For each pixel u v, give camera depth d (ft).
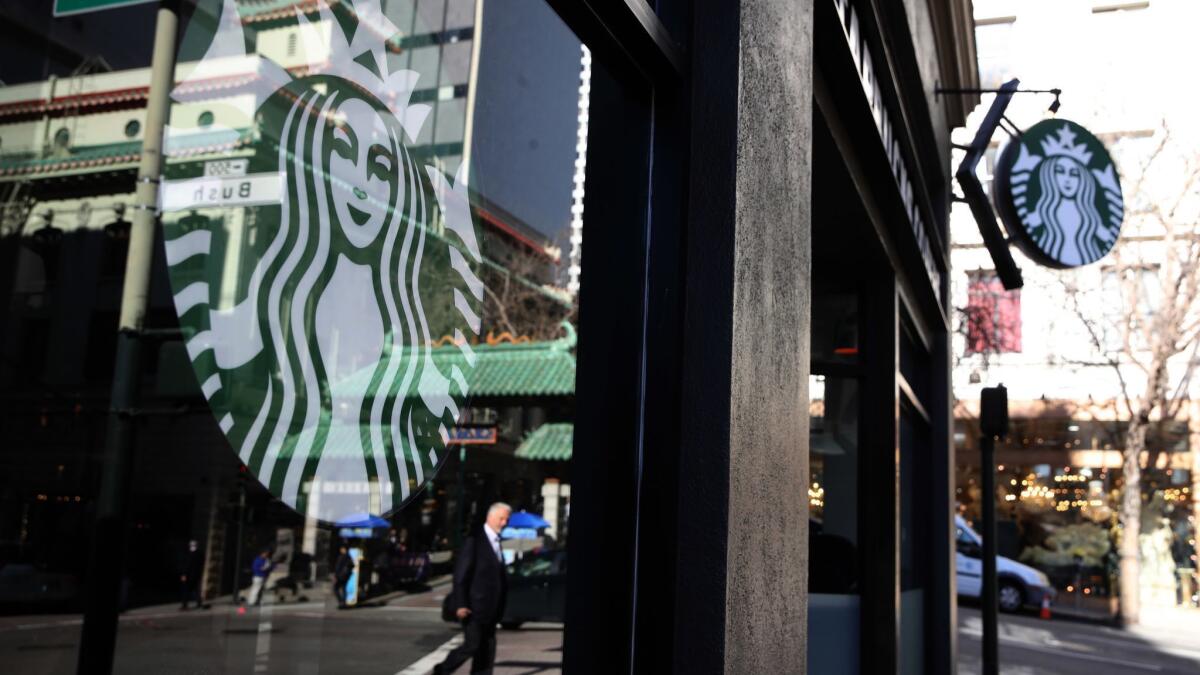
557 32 6.35
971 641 50.37
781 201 8.25
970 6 25.21
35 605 2.40
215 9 3.31
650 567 6.68
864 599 17.94
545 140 6.31
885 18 15.42
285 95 3.78
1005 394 25.12
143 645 2.75
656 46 6.78
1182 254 73.36
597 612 6.21
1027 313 88.63
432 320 5.03
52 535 2.45
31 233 2.39
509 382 5.66
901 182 17.04
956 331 81.10
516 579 5.32
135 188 2.80
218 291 3.28
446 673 4.53
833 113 13.08
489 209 5.69
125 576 2.68
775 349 7.86
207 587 3.03
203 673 2.97
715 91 7.32
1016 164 22.56
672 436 6.77
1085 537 81.10
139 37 2.85
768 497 7.46
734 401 6.75
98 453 2.60
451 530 4.92
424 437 4.84
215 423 3.23
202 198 3.18
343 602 3.83
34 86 2.44
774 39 8.30
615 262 6.84
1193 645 55.62
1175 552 82.58
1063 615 70.28
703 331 6.89
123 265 2.74
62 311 2.48
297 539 3.69
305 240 3.93
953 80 26.35
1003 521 88.17
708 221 7.07
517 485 5.54
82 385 2.54
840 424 18.51
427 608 4.45
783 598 7.77
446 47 5.23
